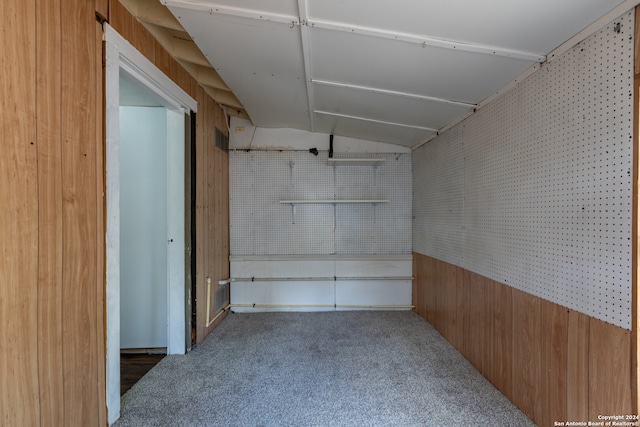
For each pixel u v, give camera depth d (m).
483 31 1.30
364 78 1.91
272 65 1.89
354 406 1.64
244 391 1.78
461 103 2.03
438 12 1.22
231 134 3.28
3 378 0.96
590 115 1.16
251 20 1.45
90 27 1.33
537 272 1.45
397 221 3.34
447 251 2.49
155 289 2.42
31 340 1.06
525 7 1.12
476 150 2.04
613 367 1.07
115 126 1.48
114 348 1.50
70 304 1.23
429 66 1.65
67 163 1.21
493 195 1.83
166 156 2.39
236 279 3.26
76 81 1.26
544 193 1.41
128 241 2.42
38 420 1.08
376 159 3.05
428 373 1.98
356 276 3.32
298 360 2.17
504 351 1.72
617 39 1.06
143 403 1.67
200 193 2.51
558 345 1.32
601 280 1.12
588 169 1.17
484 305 1.93
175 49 2.05
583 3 1.06
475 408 1.61
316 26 1.43
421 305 3.10
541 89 1.43
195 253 2.41
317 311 3.29
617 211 1.06
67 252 1.22
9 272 0.98
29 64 1.05
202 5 1.36
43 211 1.11
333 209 3.32
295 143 3.31
